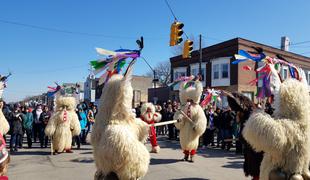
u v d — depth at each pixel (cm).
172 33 1550
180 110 1080
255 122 456
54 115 1280
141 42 531
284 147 448
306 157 454
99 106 529
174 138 1905
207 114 1612
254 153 652
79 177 869
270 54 3288
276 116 476
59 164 1058
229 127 1444
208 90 1531
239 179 842
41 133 1504
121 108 510
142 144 501
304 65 3628
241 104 700
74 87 1478
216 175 889
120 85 511
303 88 470
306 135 451
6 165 366
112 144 470
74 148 1461
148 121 1294
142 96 5506
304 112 458
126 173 476
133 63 524
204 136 1593
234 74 3130
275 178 456
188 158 1123
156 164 1045
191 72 3691
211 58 3431
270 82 596
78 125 1320
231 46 3197
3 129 1014
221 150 1470
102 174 500
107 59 553
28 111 1507
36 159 1158
